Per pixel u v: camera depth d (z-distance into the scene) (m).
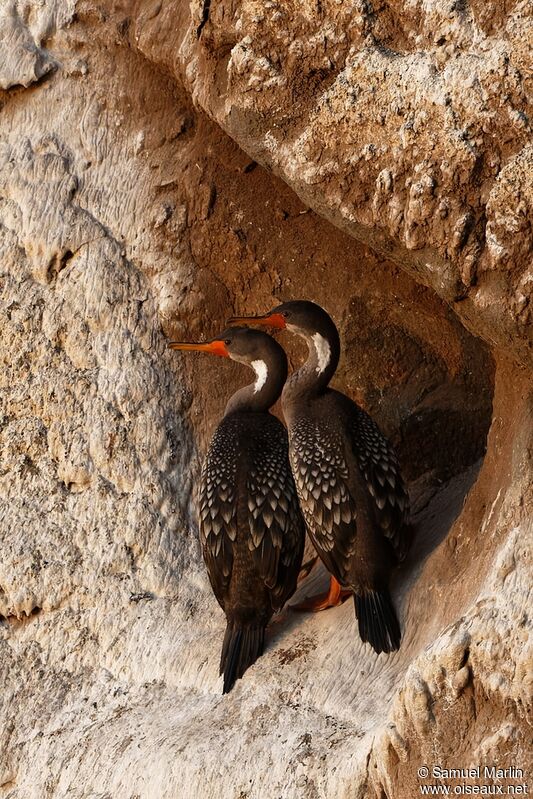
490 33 8.65
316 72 9.52
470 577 9.11
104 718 10.34
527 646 7.95
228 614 10.24
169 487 11.53
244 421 10.80
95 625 11.01
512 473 8.86
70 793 9.80
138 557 11.27
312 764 8.88
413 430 11.45
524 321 8.41
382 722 8.68
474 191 8.55
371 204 9.20
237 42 9.92
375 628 9.52
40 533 11.38
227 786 9.02
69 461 11.55
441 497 11.07
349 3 9.27
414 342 11.63
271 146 9.77
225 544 10.23
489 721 8.05
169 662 10.58
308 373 10.35
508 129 8.43
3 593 11.23
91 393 11.76
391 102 8.98
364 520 9.77
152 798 9.27
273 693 9.73
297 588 11.14
